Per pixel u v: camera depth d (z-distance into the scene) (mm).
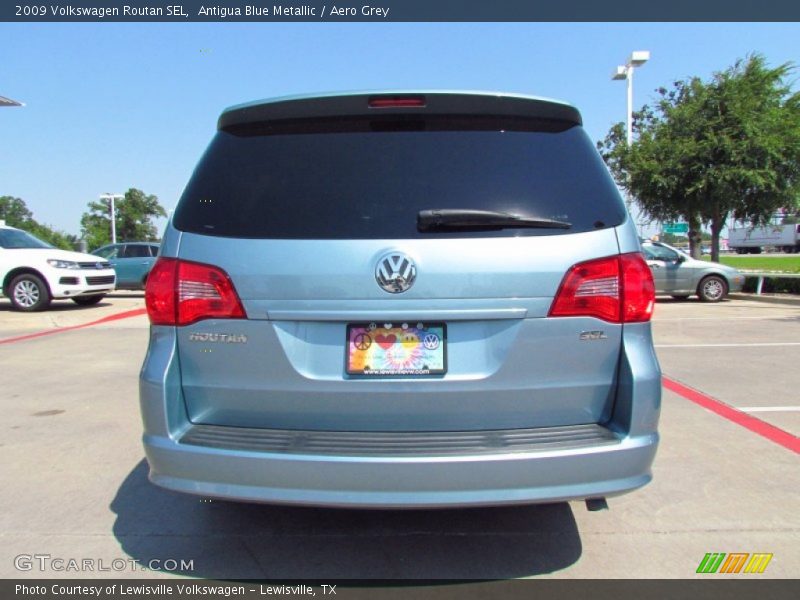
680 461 4324
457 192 2693
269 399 2695
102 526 3428
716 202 18234
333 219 2670
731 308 14445
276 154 2830
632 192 20188
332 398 2660
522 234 2648
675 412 5496
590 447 2539
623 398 2682
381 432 2664
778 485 3932
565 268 2646
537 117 2879
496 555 3131
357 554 3146
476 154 2775
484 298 2613
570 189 2752
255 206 2740
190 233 2768
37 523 3459
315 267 2619
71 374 7281
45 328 11656
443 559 3098
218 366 2711
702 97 18219
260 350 2664
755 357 8070
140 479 4070
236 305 2664
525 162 2777
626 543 3242
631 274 2713
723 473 4121
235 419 2744
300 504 2529
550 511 3611
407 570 3000
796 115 17938
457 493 2480
